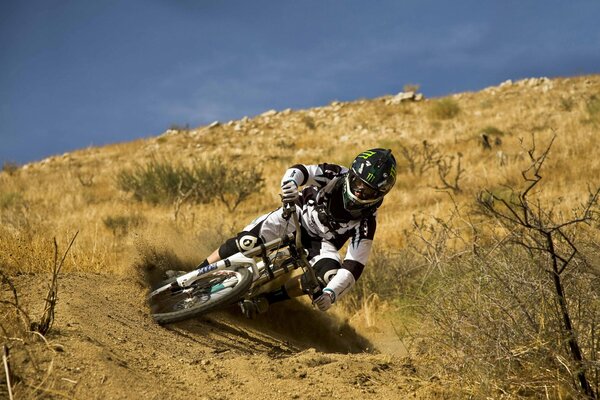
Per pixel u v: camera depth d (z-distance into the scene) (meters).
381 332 12.42
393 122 48.72
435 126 45.41
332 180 8.85
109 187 35.41
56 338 6.26
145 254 10.66
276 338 10.52
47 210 28.14
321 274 8.82
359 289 13.88
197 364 6.95
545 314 6.32
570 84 53.25
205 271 9.03
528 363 6.29
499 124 41.19
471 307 7.00
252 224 9.45
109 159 47.91
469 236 10.92
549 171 26.33
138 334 7.74
